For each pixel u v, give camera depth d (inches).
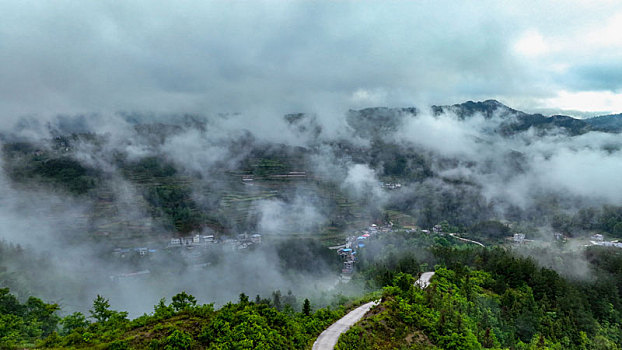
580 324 2824.8
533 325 2564.0
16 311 2148.1
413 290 2509.8
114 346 1306.6
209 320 1544.0
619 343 2827.3
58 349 1305.4
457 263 3595.0
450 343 1870.1
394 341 1865.2
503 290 3161.9
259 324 1552.7
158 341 1342.3
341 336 1774.1
